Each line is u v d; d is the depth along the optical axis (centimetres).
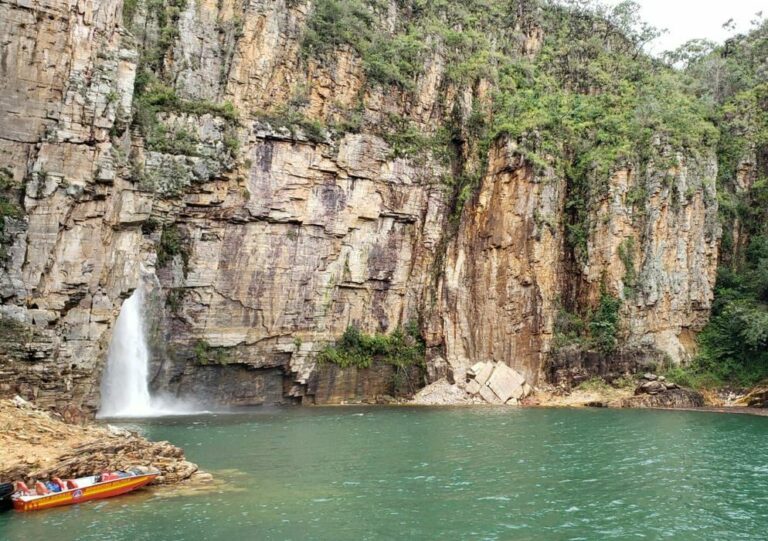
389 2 6059
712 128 6300
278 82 4859
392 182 5341
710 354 5491
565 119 6106
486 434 3291
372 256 5256
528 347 5372
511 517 1809
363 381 5141
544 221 5512
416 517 1797
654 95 6581
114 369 3981
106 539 1585
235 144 4453
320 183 4947
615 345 5359
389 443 2989
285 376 4803
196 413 4166
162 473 2139
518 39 7075
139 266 3856
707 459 2630
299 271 4812
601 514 1847
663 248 5559
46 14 3184
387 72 5406
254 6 4769
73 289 3209
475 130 5856
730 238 6131
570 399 5109
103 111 3319
